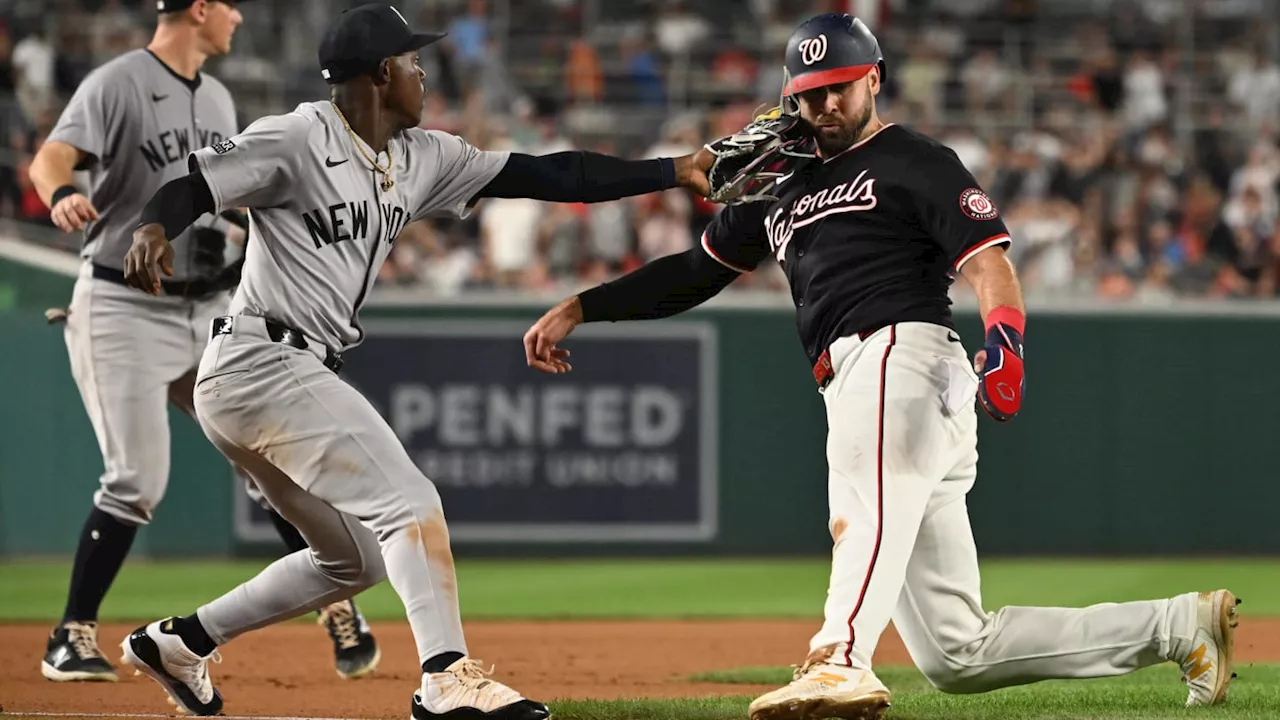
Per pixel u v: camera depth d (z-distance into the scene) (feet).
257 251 53.83
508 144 191.52
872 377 51.65
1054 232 180.86
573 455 154.30
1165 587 130.21
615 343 154.81
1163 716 54.54
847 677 48.73
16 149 175.01
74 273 149.38
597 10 221.66
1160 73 218.79
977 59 213.25
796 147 55.01
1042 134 203.92
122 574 137.39
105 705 64.64
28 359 148.56
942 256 53.21
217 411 53.52
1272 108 214.07
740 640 97.60
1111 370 158.81
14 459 148.05
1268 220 192.75
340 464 52.39
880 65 54.08
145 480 74.23
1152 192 191.93
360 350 151.23
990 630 54.80
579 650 92.02
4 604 115.85
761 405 156.56
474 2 213.87
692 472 155.74
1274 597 124.26
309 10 206.90
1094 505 158.30
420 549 51.83
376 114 53.83
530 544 153.58
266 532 149.59
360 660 75.10
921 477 51.13
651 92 208.44
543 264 174.29
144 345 74.23
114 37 195.42
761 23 223.30
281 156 51.88
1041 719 54.44
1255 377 159.94
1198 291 183.01
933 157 52.24
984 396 47.80
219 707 59.62
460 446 152.76
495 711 50.08
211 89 77.71
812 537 156.97
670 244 177.06
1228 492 159.53
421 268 176.76
